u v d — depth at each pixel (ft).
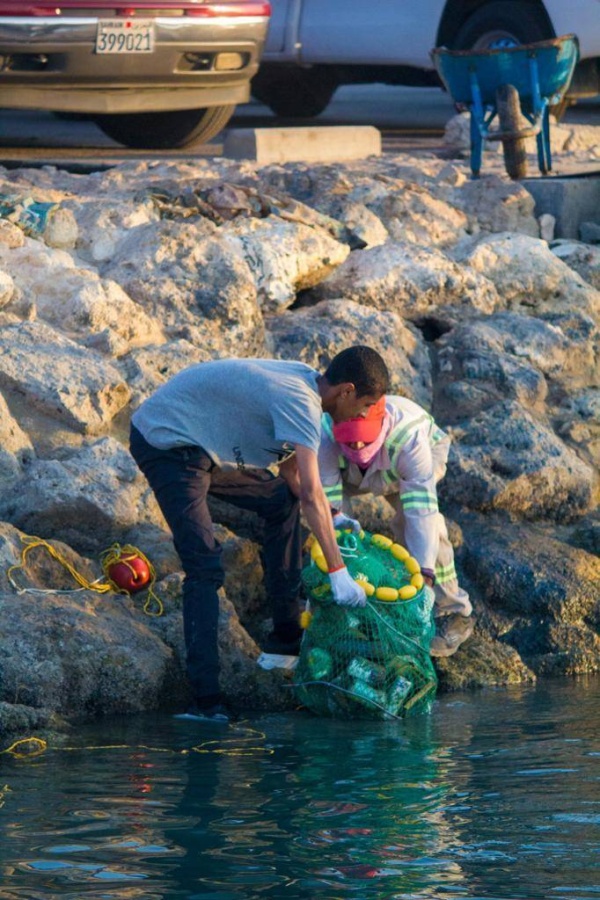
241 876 27.68
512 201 68.54
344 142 81.00
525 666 46.21
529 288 63.26
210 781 33.88
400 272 60.29
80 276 54.29
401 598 40.65
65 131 93.45
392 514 49.60
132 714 40.52
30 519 45.34
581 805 31.94
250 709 41.70
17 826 30.53
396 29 97.30
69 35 71.56
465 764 35.35
